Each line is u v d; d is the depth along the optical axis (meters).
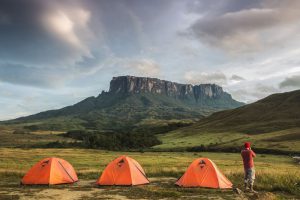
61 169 26.23
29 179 25.30
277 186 22.34
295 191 21.08
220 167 56.44
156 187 23.66
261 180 25.17
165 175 31.23
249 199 19.19
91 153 116.56
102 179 24.98
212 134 182.38
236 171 30.94
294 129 161.00
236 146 130.88
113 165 25.59
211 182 23.25
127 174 24.97
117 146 167.50
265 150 117.69
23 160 77.56
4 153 105.75
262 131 169.25
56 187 23.88
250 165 21.41
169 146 153.62
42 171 25.53
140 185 24.86
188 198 19.50
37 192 21.53
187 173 24.25
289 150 112.88
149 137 183.75
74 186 24.44
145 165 60.56
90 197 19.73
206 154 113.88
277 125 177.38
